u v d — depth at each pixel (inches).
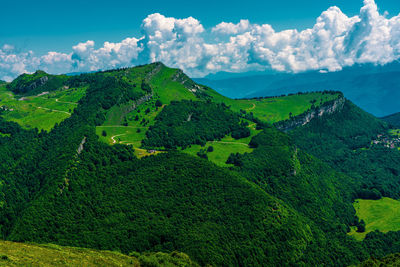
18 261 3097.9
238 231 6560.0
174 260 4781.0
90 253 4227.4
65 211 6619.1
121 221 6412.4
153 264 4333.2
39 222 6122.1
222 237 6289.4
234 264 5841.5
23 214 6299.2
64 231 6058.1
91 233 6018.7
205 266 5403.5
